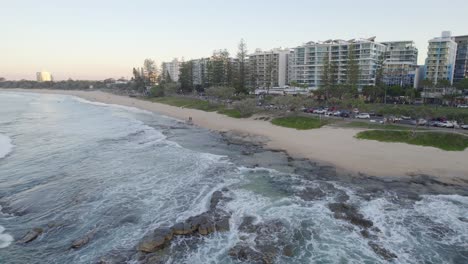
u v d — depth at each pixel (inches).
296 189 987.3
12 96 6643.7
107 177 1123.9
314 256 649.0
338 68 4015.8
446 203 876.0
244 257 640.4
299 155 1374.3
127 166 1253.7
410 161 1226.6
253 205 874.8
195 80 6245.1
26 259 642.2
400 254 656.4
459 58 4451.3
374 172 1120.2
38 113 3235.7
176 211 850.8
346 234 727.7
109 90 7760.8
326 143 1558.8
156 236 690.2
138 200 923.4
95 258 642.8
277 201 900.6
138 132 2043.6
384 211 830.5
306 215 815.1
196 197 941.8
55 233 741.3
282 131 1939.0
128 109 3796.8
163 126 2326.5
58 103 4719.5
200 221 757.9
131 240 709.3
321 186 1004.6
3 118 2775.6
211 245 683.4
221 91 3312.0
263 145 1592.0
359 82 3855.8
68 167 1243.2
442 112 1995.6
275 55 5339.6
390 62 4360.2
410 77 4232.3
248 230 740.0
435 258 644.1
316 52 4532.5
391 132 1603.1
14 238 719.7
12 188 1015.6
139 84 6417.3
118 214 834.8
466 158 1247.5
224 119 2568.9
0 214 834.8
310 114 2428.6
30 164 1282.0
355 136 1653.5
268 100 3228.3
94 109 3784.5
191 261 629.3
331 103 2898.6
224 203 884.6
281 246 680.4
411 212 825.5
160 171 1188.5
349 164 1216.2
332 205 858.8
